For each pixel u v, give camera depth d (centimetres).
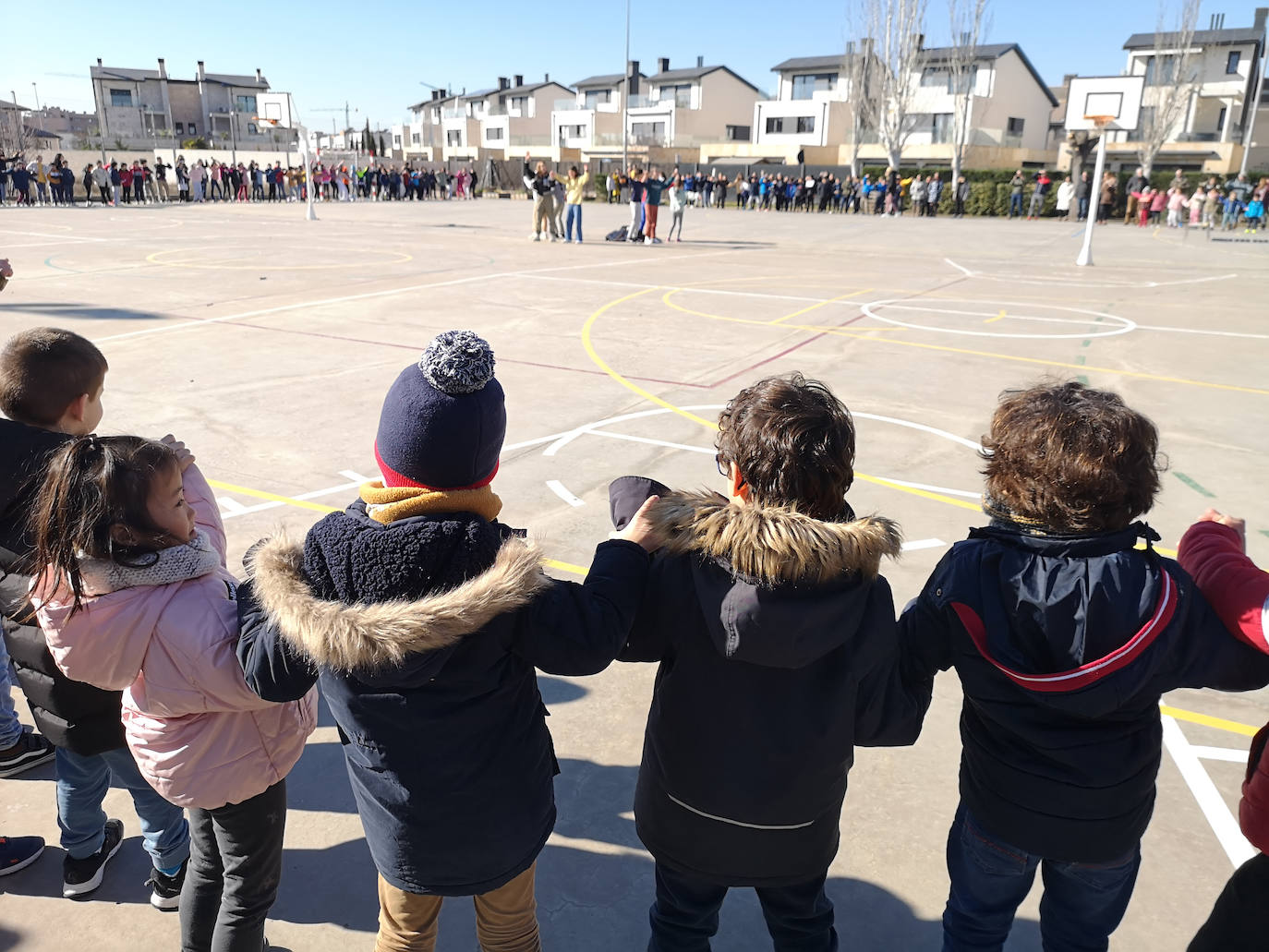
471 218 2919
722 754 167
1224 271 1647
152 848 220
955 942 191
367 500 150
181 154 5616
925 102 5262
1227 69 5128
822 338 972
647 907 232
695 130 6688
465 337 146
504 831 167
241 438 595
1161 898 235
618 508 185
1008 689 162
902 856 251
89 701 199
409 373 148
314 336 916
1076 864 172
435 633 139
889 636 161
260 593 150
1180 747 301
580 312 1105
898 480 541
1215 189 2920
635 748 297
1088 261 1730
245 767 179
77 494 158
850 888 238
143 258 1572
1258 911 157
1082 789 160
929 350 915
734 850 173
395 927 177
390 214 3091
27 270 1362
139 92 7612
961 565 164
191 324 962
